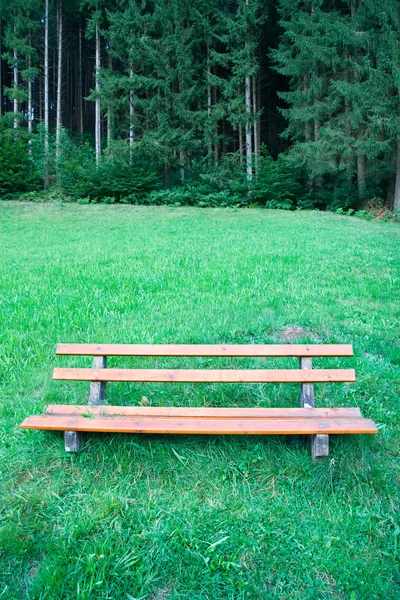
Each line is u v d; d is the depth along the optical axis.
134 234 14.93
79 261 9.15
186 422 2.67
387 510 2.42
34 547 2.16
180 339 4.55
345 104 22.31
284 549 2.18
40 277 7.55
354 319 5.22
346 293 6.31
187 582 2.02
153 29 26.22
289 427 2.58
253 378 2.97
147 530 2.26
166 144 25.16
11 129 27.61
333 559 2.13
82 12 32.81
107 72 26.92
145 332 4.70
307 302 5.80
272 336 4.70
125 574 2.02
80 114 39.19
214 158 28.14
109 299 6.01
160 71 25.47
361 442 2.78
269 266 8.09
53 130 35.50
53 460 2.77
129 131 26.84
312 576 2.05
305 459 2.70
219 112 25.12
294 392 3.48
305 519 2.36
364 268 8.10
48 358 4.23
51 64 40.72
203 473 2.67
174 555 2.13
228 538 2.22
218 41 28.92
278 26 29.77
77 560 2.07
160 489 2.56
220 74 31.98
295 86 25.00
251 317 5.14
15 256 10.58
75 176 25.50
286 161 23.08
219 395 3.44
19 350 4.36
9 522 2.31
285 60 22.91
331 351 3.09
